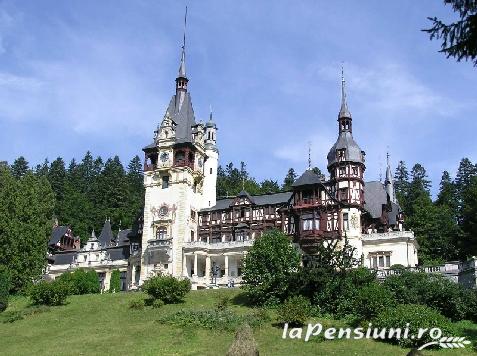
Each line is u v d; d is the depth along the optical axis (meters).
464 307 46.59
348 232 76.12
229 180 136.12
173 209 83.56
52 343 45.16
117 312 55.59
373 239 76.12
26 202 78.94
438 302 47.59
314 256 56.50
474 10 13.87
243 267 62.53
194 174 86.75
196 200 87.25
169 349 41.28
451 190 110.06
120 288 89.19
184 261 80.62
